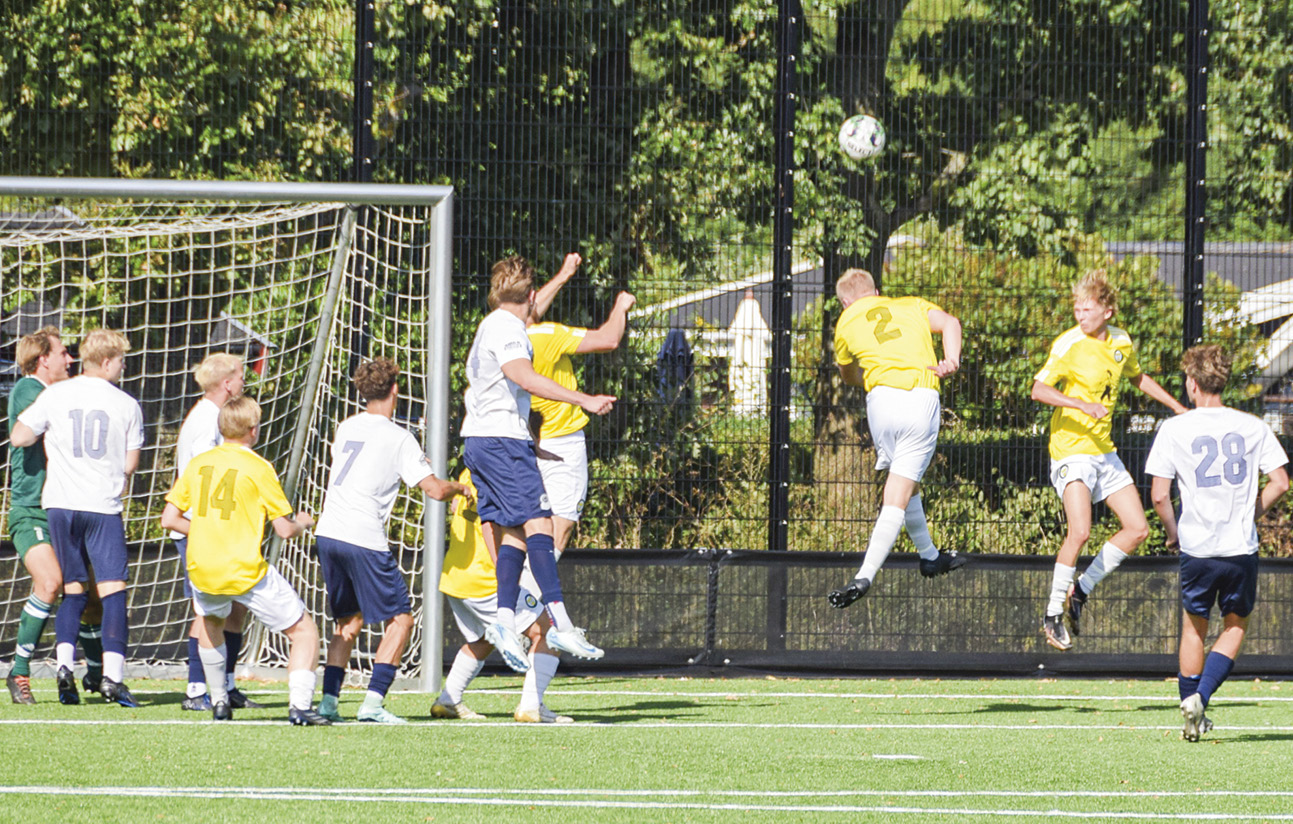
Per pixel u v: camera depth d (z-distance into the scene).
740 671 33.22
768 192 35.72
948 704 28.61
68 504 25.31
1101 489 28.56
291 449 32.41
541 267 34.62
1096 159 37.91
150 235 33.38
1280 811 16.61
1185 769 19.78
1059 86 37.06
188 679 25.11
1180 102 37.25
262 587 22.55
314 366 31.88
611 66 35.69
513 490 22.38
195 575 22.39
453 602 24.03
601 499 34.34
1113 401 28.58
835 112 36.84
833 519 34.38
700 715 26.12
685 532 34.50
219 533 22.45
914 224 37.41
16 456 26.20
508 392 22.58
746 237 35.59
